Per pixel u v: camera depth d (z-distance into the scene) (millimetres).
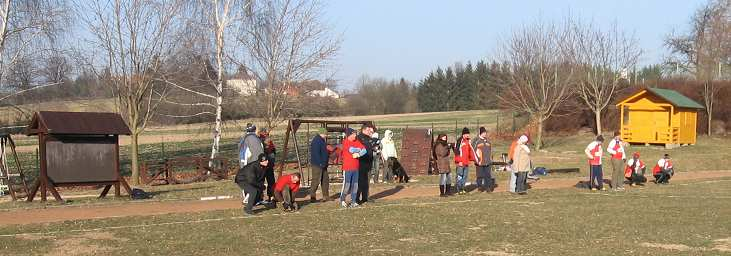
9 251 10781
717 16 58094
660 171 24016
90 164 17875
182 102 30422
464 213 15297
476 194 19641
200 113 31484
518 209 16078
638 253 10812
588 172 28266
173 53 28906
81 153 17750
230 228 13078
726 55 53938
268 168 16609
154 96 29438
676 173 29312
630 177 23266
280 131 61000
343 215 14867
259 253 10766
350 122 22469
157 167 28391
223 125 34469
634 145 42781
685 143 42125
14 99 27609
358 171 16516
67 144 17547
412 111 120688
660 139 41562
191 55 30016
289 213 15180
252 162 15234
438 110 119750
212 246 11266
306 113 31484
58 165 17406
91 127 17609
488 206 16641
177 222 13836
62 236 12094
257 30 30797
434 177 25844
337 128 22094
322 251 10945
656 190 21312
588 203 17359
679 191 20984
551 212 15547
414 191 20625
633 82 55406
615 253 10836
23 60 26141
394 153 23969
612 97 51031
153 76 28156
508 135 52781
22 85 26969
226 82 31297
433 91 120250
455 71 121125
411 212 15414
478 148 20141
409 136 27828
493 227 13391
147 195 18766
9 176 22047
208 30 30234
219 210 15750
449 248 11258
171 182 27047
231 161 34656
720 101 47781
